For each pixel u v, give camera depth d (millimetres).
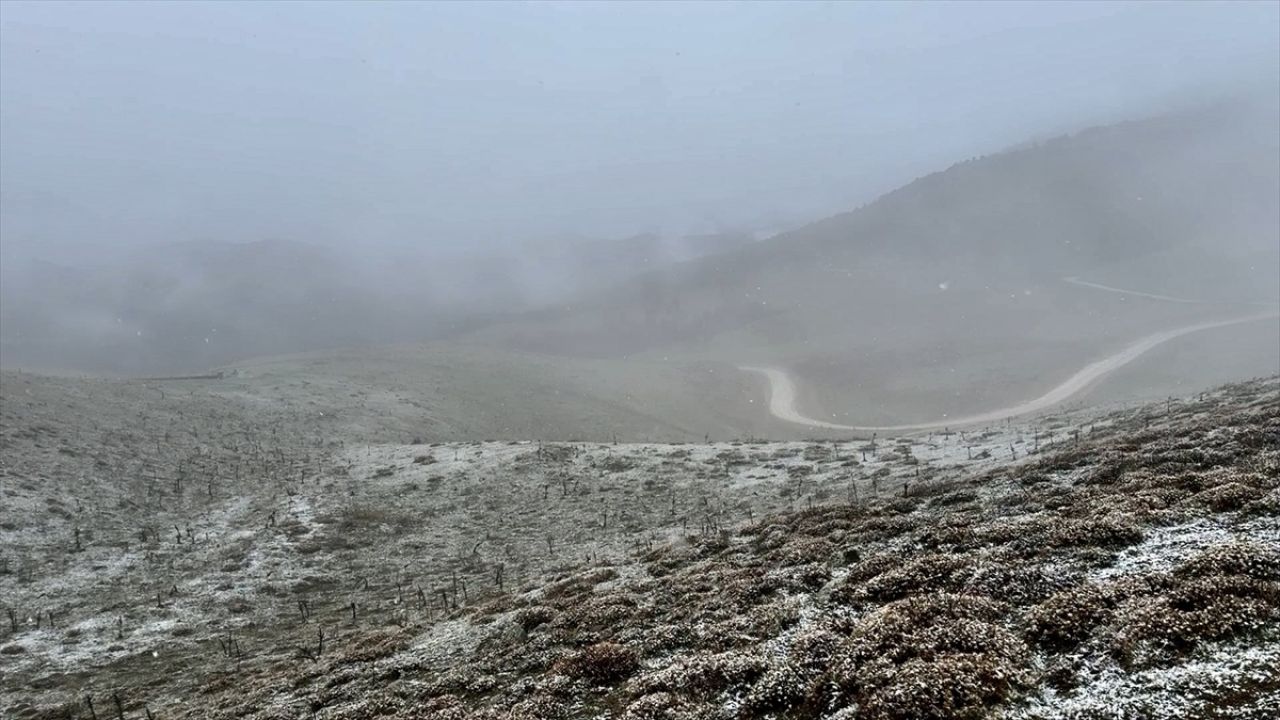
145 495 43875
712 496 41562
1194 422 27828
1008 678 10711
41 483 41375
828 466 44500
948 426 87625
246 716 17766
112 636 28188
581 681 14992
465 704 15461
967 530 17969
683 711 12594
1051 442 36906
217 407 65688
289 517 42344
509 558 35438
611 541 35812
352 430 67812
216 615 30141
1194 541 13883
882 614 13641
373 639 23016
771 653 14055
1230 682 9250
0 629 28875
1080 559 14477
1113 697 9734
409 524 42000
